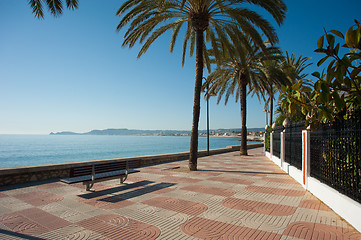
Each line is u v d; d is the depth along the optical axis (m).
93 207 4.96
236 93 22.08
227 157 16.94
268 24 9.88
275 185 7.20
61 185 7.09
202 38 10.46
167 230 3.77
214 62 16.28
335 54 3.11
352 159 4.23
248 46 11.07
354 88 3.50
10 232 3.68
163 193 6.15
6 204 5.16
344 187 4.57
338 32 3.08
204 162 13.67
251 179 8.17
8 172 6.96
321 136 5.78
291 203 5.29
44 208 4.89
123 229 3.81
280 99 4.39
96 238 3.48
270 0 9.23
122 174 7.12
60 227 3.88
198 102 10.39
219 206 5.04
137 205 5.09
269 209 4.85
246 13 9.91
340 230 3.79
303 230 3.78
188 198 5.66
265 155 18.14
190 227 3.89
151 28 10.88
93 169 6.17
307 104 4.18
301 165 7.71
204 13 10.12
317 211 4.74
